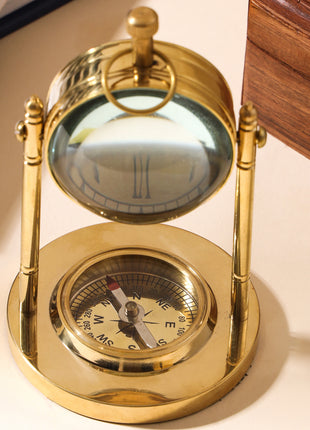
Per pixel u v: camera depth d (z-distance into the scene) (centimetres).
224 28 51
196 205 34
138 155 33
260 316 40
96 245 40
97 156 33
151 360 37
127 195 33
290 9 43
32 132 34
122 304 38
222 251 40
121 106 31
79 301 39
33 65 49
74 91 32
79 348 37
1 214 43
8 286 41
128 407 36
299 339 39
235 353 37
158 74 32
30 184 35
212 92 33
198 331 38
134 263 40
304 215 43
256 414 37
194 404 36
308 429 36
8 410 37
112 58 32
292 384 38
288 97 45
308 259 42
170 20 51
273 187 44
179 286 39
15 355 38
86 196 34
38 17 51
